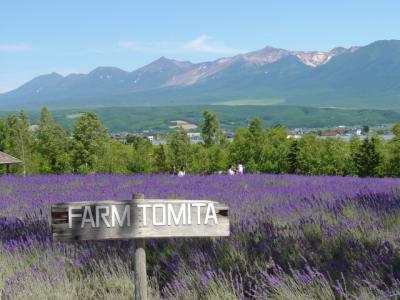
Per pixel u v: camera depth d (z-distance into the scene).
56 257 7.33
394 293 4.78
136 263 4.23
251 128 85.06
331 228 7.59
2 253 7.65
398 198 10.62
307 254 6.46
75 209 4.05
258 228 7.95
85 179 22.47
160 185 18.22
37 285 6.14
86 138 94.94
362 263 5.80
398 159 79.19
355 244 6.65
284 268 6.16
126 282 6.16
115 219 4.08
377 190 13.38
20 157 102.06
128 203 4.09
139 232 4.09
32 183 21.06
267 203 11.42
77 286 6.40
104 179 22.25
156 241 7.82
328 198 11.80
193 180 20.36
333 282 5.40
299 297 5.11
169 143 102.00
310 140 82.75
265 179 20.47
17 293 6.01
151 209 4.12
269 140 87.38
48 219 10.25
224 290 5.53
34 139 113.75
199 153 94.81
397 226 7.71
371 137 80.25
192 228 4.18
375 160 78.38
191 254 6.89
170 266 6.58
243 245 7.27
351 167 80.69
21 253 7.56
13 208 12.48
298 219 8.91
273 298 5.31
